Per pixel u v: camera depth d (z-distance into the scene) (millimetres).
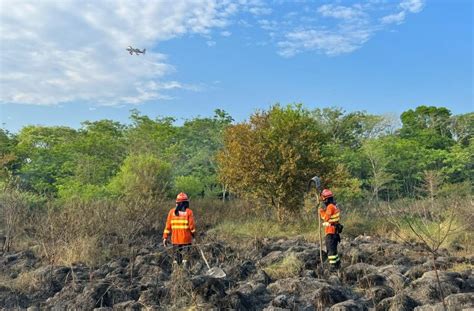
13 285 7816
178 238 8836
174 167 27828
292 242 12273
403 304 6129
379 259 9812
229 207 19438
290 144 16312
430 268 8266
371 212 18375
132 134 30969
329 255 8906
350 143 45188
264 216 17281
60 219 11039
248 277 8617
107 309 6332
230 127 17266
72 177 24031
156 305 6441
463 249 10977
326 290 6668
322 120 44781
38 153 27125
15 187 16891
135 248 11195
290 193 16047
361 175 36125
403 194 33625
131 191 17656
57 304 6805
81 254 9852
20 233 12438
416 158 37719
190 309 6207
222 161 17312
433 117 54562
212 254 10234
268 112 17062
